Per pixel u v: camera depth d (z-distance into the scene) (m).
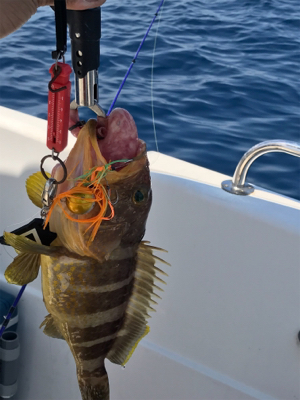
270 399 0.93
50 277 0.62
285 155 2.06
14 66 2.65
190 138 2.07
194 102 2.36
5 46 2.89
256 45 3.19
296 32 3.47
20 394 1.09
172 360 0.98
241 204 0.91
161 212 0.96
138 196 0.58
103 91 2.28
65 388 1.05
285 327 0.91
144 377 1.01
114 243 0.59
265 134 2.17
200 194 0.93
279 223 0.88
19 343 1.07
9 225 1.11
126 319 0.68
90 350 0.67
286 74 2.79
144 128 2.09
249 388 0.95
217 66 2.80
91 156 0.53
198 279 0.96
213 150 2.01
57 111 0.49
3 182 1.09
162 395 1.00
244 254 0.91
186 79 2.60
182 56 2.84
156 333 1.01
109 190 0.55
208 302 0.96
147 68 2.63
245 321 0.93
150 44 2.92
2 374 1.02
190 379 0.97
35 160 1.06
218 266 0.94
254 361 0.94
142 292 0.67
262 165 1.99
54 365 1.06
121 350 0.69
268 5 4.04
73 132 0.56
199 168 1.06
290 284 0.89
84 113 2.06
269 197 0.97
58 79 0.48
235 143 2.07
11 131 1.07
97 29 0.48
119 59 2.66
